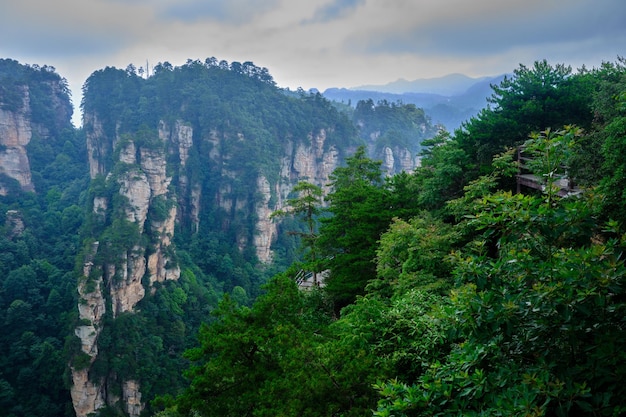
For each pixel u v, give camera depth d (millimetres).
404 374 13133
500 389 7648
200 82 144875
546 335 7672
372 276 28188
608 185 14133
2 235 94250
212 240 118562
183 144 129750
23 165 130250
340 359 12562
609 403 6766
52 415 62344
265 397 13430
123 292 72500
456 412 7777
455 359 8641
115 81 148375
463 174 27906
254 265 117625
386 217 29312
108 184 88938
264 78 172625
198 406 15336
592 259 7211
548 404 7125
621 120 14602
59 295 77125
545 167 9867
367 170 44188
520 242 8695
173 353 73375
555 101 29109
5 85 134000
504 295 7766
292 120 153875
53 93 161000
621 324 7309
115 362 63406
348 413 11508
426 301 16406
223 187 128000
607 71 29281
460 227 20875
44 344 66500
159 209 90188
